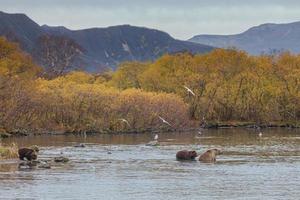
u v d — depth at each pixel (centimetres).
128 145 18475
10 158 14162
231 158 14912
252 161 14275
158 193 9975
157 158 14825
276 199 9531
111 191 10094
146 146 18150
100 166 13162
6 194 9675
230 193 10000
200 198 9588
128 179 11369
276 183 10988
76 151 16362
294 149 17338
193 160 14400
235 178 11544
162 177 11638
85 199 9425
